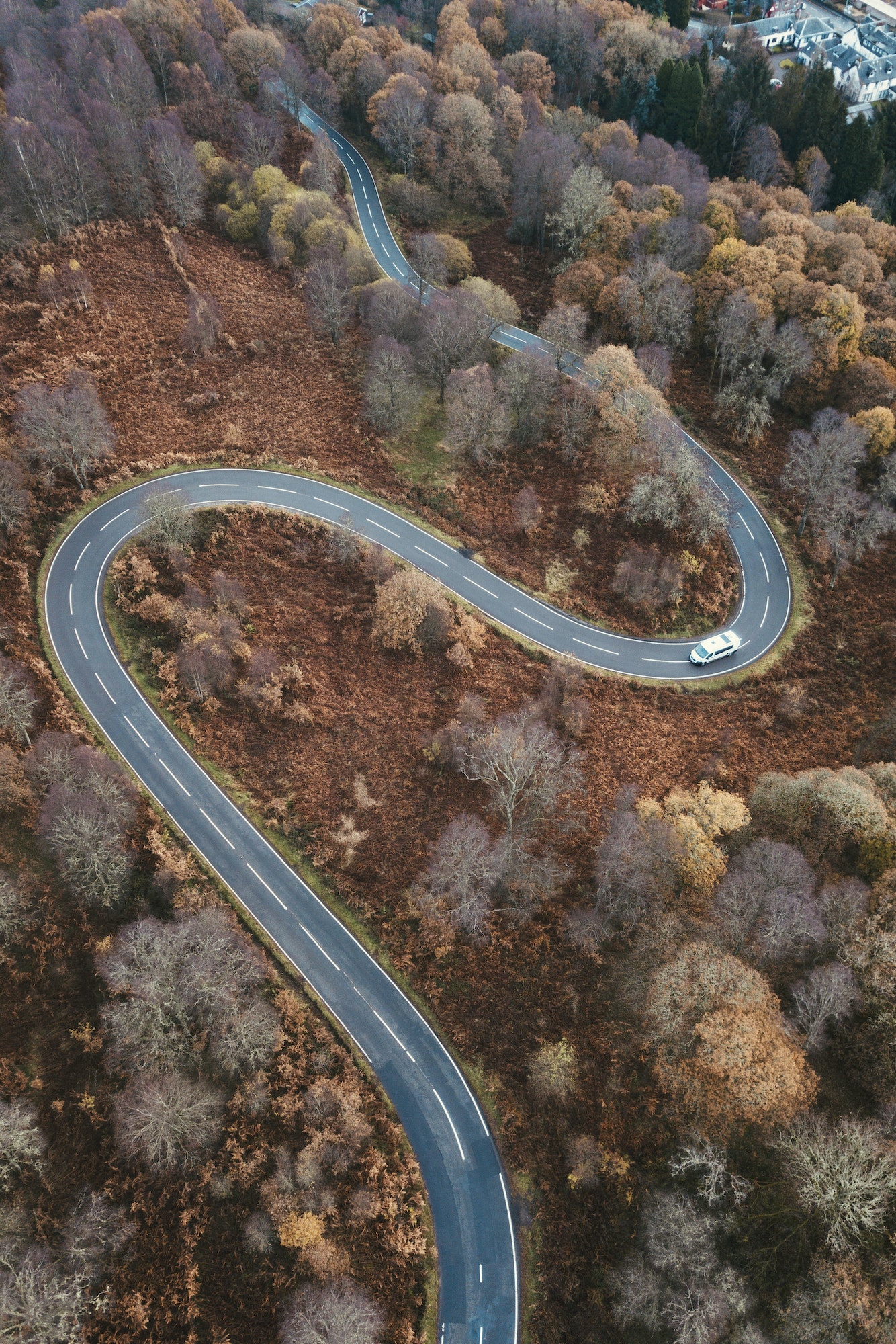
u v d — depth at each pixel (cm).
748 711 7438
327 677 7125
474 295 9706
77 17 12625
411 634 7300
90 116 10512
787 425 9769
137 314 9494
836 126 13988
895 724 7212
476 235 12281
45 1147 4812
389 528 8338
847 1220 4216
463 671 7338
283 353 9719
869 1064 4956
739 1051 4525
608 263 10469
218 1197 4744
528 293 11238
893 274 11219
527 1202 4922
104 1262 4538
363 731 6825
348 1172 4869
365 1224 4719
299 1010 5425
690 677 7638
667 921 5544
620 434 8956
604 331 10162
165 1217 4694
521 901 5962
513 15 15375
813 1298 4138
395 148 12556
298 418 9125
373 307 9612
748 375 9662
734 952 5384
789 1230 4441
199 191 11019
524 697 7256
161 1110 4644
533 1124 5153
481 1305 4625
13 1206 4606
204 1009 5203
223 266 10556
